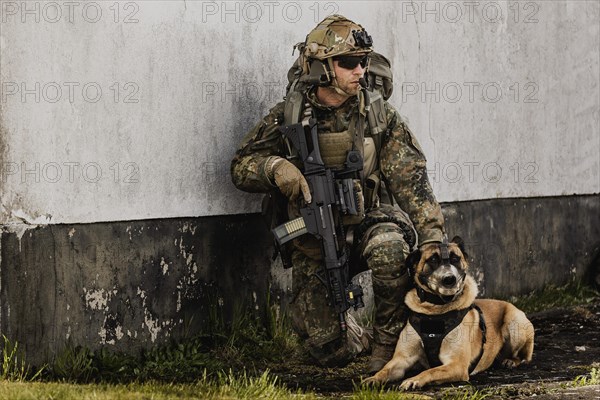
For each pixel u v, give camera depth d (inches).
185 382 385.4
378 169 420.5
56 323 374.6
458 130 581.0
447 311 395.2
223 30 447.2
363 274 519.2
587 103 698.8
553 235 666.8
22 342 361.7
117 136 398.9
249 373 405.4
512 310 444.5
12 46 355.3
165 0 418.3
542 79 653.3
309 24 494.3
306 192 399.2
